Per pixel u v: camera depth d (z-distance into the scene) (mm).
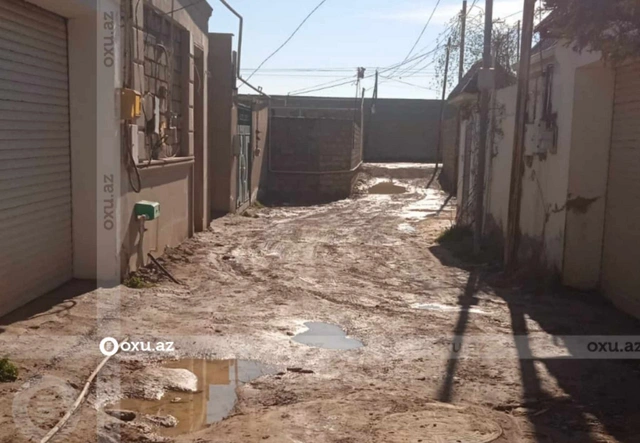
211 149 18875
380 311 9000
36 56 7691
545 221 11234
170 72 12344
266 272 11484
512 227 11500
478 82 13375
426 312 8992
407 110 41719
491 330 8164
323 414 5371
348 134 26891
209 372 6320
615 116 9852
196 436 4879
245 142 21328
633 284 9008
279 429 5047
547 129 11008
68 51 8562
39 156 7809
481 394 5977
